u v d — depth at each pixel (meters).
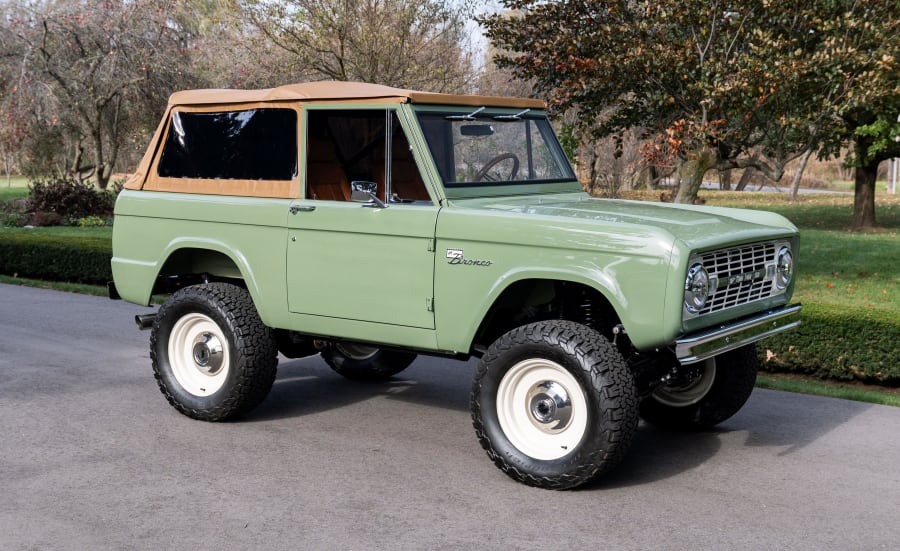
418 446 5.27
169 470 4.80
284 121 5.33
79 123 22.08
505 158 5.36
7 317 9.54
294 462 4.96
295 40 13.02
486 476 4.75
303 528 4.04
